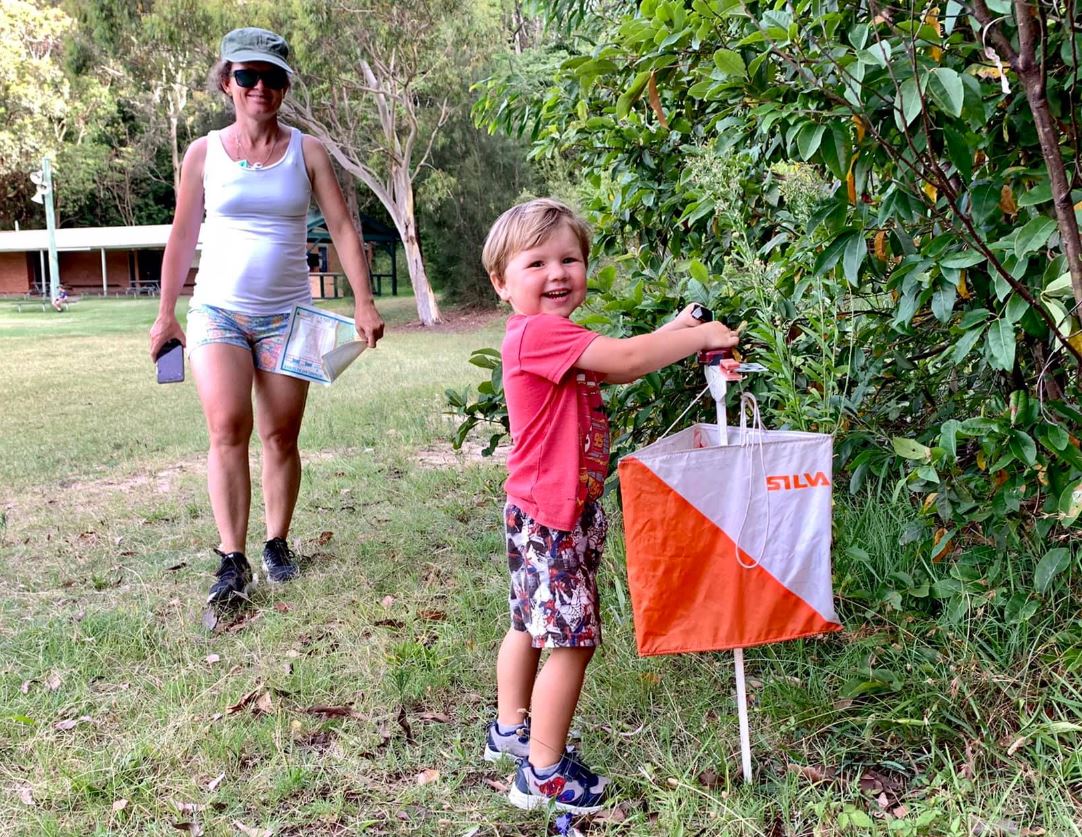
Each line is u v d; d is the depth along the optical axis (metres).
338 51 20.08
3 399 9.86
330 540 4.46
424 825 2.25
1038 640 2.56
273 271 3.86
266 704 2.84
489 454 3.68
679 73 2.73
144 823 2.30
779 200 3.57
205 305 3.81
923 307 3.10
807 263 2.95
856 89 2.12
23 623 3.59
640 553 2.15
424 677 2.93
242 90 3.67
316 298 31.61
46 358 14.66
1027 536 2.83
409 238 22.91
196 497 5.43
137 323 23.34
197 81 22.91
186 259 3.95
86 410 8.98
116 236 38.12
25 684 3.01
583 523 2.28
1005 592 2.66
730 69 2.33
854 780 2.26
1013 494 2.46
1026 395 2.30
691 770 2.34
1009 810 2.08
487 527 4.55
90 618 3.54
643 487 2.14
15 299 36.59
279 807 2.36
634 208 3.98
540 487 2.23
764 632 2.19
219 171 3.79
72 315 27.02
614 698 2.70
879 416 3.15
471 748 2.59
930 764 2.27
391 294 34.59
